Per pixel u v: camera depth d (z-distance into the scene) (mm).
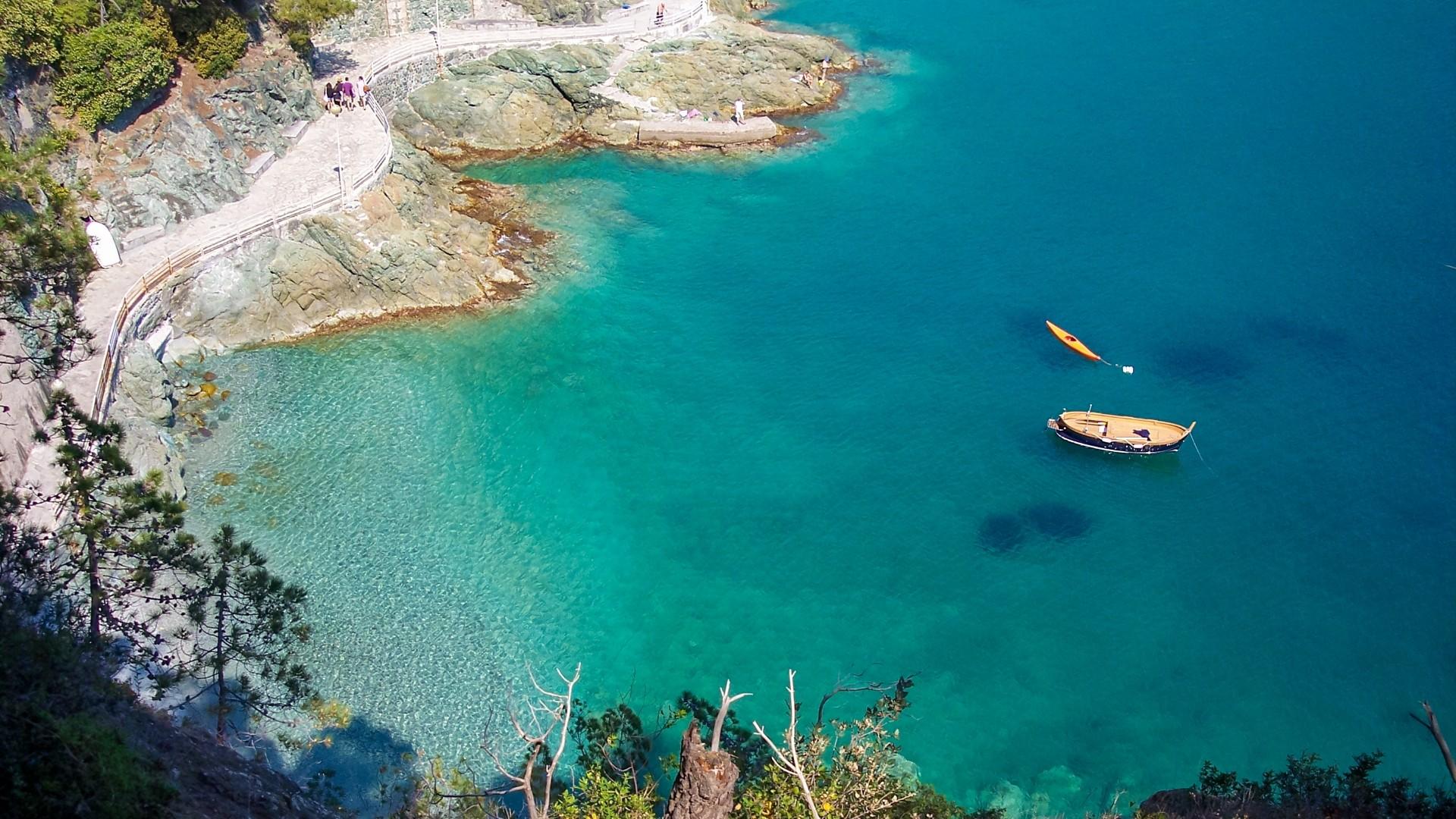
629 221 98375
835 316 87750
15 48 71438
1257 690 59062
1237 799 45094
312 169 87125
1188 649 61219
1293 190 105188
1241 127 116688
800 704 52406
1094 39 136875
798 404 78312
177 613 52906
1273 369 82938
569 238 94500
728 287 90500
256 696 45562
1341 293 90938
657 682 57406
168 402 68750
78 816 28172
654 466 71812
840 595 63625
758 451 73875
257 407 72250
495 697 55406
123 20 78438
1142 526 69312
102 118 76625
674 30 121125
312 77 98750
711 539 66688
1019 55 132375
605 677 57469
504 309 84625
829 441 75062
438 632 58562
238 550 43781
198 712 47688
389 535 64062
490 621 59750
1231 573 66062
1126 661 60438
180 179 78875
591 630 60156
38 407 59406
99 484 41188
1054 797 52750
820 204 102688
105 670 39750
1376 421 78062
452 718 53906
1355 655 61188
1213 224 100188
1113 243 97562
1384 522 69875
